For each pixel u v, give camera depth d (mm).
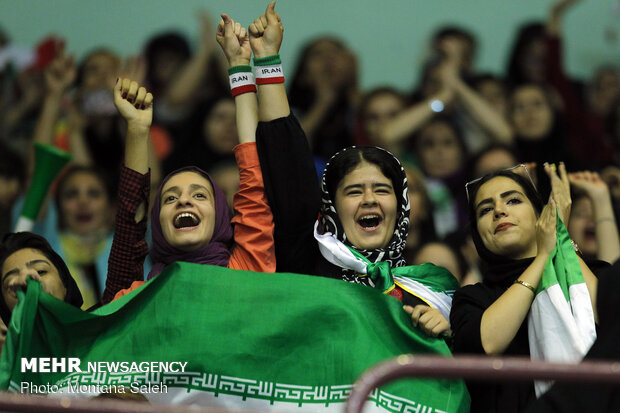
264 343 8055
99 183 13555
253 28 9109
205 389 7957
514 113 15086
